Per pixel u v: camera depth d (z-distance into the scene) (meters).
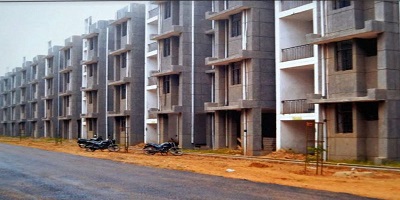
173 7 37.78
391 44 21.59
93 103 52.72
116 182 15.05
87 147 35.53
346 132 23.23
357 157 22.25
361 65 22.58
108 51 51.38
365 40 22.80
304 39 28.86
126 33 45.66
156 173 18.00
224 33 32.81
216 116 33.12
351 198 11.74
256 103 29.38
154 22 42.69
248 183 14.70
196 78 36.78
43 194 12.58
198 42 37.00
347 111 23.20
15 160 24.48
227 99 32.44
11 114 88.44
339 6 23.95
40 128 73.19
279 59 28.20
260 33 29.86
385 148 21.17
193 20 36.97
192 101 36.59
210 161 24.44
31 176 16.86
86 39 55.69
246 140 29.64
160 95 39.06
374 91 20.95
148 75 43.00
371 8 22.56
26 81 80.38
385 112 21.23
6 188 13.78
